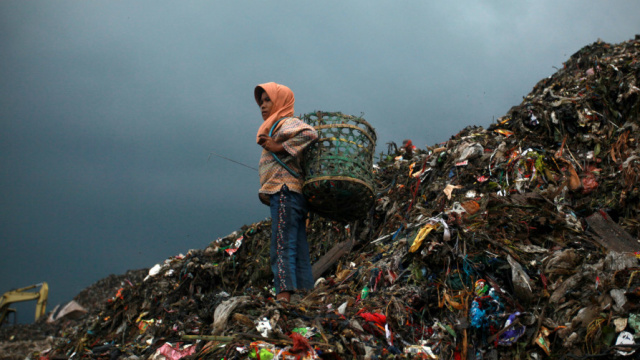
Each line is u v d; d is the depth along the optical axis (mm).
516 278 3213
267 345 2863
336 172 3562
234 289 4859
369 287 3750
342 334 2971
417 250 3709
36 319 18578
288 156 3684
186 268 4836
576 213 4152
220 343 3027
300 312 3271
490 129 6035
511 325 2975
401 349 3059
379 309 3307
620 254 3102
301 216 3799
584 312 2875
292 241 3678
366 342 2969
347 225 5320
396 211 5133
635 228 3801
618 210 4113
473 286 3350
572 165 4742
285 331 3053
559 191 4324
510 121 5992
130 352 3568
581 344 2773
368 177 3766
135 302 4652
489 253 3506
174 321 3787
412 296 3398
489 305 3170
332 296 3703
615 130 5070
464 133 6457
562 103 5574
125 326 4434
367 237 5086
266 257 4965
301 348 2771
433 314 3361
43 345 12422
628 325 2707
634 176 4188
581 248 3611
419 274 3605
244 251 5164
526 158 4840
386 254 4059
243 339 2971
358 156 3666
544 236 3830
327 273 4820
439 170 5445
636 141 4730
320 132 3658
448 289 3396
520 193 4473
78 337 4809
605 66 6191
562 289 3145
